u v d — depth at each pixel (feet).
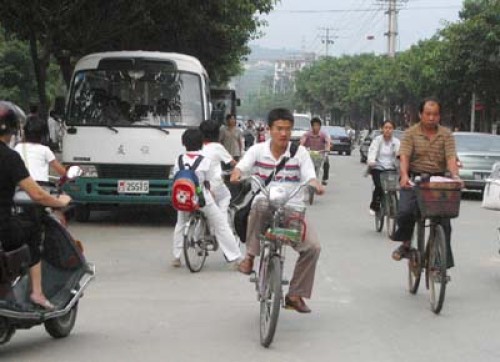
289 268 33.40
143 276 31.40
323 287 29.73
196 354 20.76
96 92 44.52
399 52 216.33
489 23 107.55
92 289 28.84
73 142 43.62
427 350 21.48
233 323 24.08
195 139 32.07
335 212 54.75
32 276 20.39
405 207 27.53
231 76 145.18
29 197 20.26
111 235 42.32
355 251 38.27
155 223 47.29
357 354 20.98
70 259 22.12
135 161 43.19
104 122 43.78
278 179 22.75
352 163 118.32
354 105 274.36
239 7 71.72
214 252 37.76
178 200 31.37
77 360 20.12
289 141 22.93
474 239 43.06
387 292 28.96
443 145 27.45
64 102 45.19
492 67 108.58
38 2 54.39
